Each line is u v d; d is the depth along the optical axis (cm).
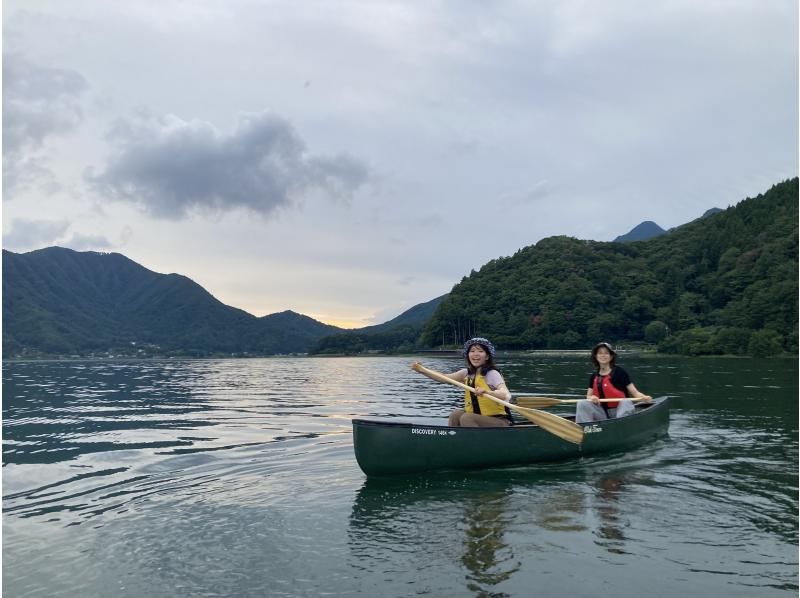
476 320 11256
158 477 529
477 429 564
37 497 463
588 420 722
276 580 307
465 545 353
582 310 10150
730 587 294
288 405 1203
